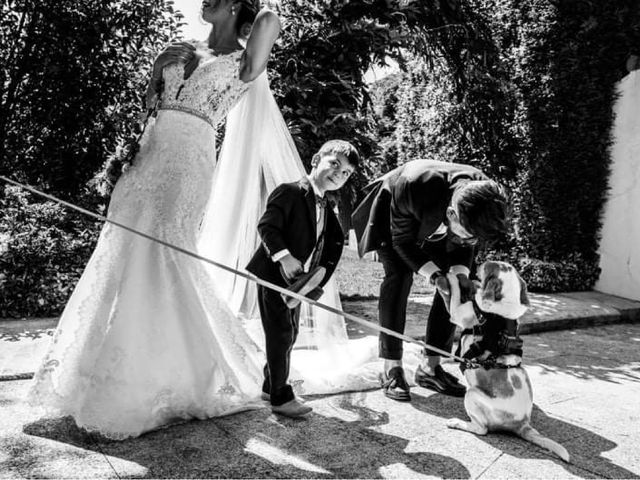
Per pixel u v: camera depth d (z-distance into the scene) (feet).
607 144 27.61
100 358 7.97
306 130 17.75
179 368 8.57
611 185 27.68
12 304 14.65
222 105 9.40
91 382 7.91
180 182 8.86
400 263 11.06
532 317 19.84
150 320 8.36
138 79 19.98
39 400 8.09
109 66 19.13
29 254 16.10
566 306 22.91
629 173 26.94
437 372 11.55
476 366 9.18
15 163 19.63
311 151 17.67
